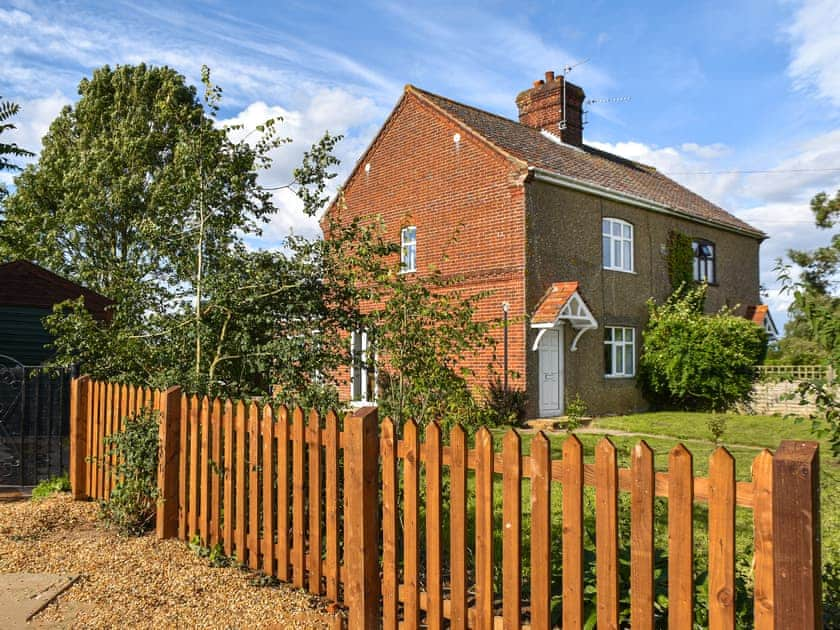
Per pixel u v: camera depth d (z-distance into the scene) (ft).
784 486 7.14
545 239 49.88
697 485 7.96
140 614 12.37
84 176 67.82
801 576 6.98
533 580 9.45
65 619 12.16
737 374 54.95
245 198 21.77
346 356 19.99
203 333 19.69
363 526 11.57
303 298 20.07
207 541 15.60
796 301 15.12
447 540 15.38
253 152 21.66
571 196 52.65
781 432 41.01
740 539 17.03
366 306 45.70
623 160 75.05
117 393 19.29
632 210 58.90
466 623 10.32
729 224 69.92
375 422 11.89
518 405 46.70
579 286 52.65
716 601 7.73
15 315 37.96
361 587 11.52
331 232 21.29
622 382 56.39
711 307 67.77
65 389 28.94
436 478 10.77
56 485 22.35
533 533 9.46
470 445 15.37
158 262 21.99
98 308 40.16
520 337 47.37
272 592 13.37
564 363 50.88
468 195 52.01
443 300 17.42
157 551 15.74
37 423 24.36
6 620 12.05
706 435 39.86
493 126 57.62
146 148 68.44
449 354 19.26
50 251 67.77
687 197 73.51
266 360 19.74
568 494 9.02
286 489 13.65
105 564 14.90
